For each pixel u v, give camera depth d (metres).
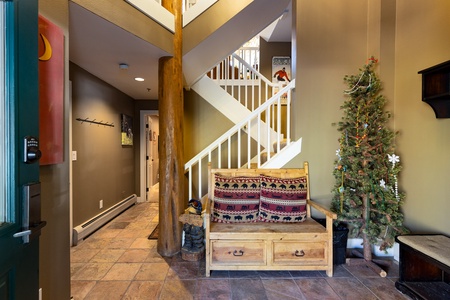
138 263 2.25
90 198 3.10
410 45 2.16
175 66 2.40
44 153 1.30
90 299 1.73
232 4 2.42
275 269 2.02
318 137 2.53
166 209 2.40
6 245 0.85
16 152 0.90
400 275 1.84
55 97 1.38
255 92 3.87
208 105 3.64
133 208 4.36
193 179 3.58
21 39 0.93
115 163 3.87
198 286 1.89
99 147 3.33
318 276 2.04
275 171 2.52
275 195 2.33
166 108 2.40
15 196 0.90
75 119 2.73
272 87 3.65
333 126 2.53
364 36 2.53
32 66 0.99
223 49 2.81
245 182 2.41
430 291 1.74
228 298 1.74
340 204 2.25
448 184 1.82
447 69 1.65
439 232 1.89
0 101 0.88
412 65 2.14
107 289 1.84
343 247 2.23
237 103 3.61
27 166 0.96
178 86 2.44
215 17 2.43
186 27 2.47
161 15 2.21
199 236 2.38
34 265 1.01
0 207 0.87
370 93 2.20
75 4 1.52
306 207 2.39
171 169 2.41
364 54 2.53
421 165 2.05
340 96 2.53
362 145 2.15
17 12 0.91
